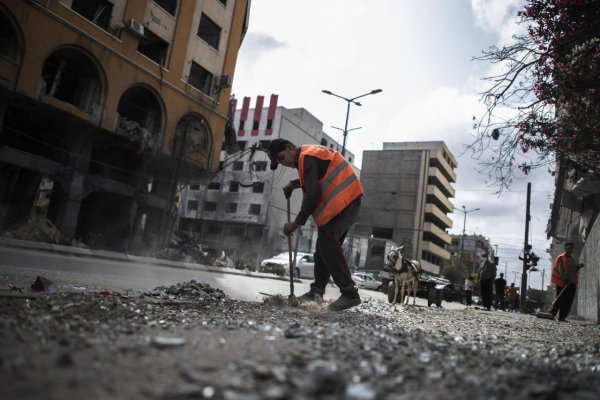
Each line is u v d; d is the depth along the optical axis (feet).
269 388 4.64
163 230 80.84
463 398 4.82
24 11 56.08
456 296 87.35
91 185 69.15
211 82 87.76
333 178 15.38
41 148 69.10
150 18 73.97
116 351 5.91
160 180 90.58
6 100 58.03
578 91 20.43
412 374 5.74
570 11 18.85
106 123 66.90
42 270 24.26
